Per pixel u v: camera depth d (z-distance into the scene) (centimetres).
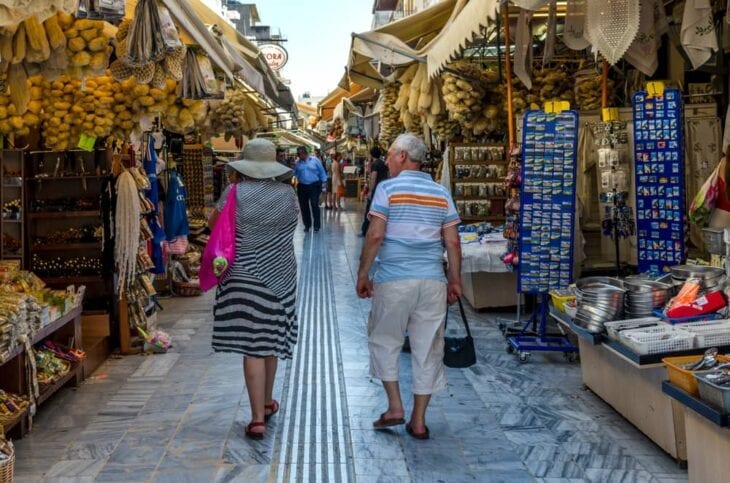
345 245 1488
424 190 429
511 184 638
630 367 439
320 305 876
